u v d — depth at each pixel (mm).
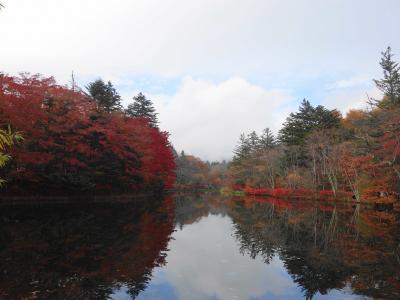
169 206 38594
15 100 25516
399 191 34219
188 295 9422
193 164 126750
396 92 43531
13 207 28719
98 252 13938
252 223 24391
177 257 13570
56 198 34781
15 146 26703
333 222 24906
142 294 9383
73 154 32969
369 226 22797
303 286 10328
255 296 9477
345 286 10312
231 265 12594
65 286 9781
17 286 9672
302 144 58031
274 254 14414
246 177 77562
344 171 42688
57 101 31828
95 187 38562
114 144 38438
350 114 62000
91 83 54844
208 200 54312
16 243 15148
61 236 16969
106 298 8977
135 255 13633
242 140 86500
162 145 51938
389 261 13273
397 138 32375
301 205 41250
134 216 26250
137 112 64125
